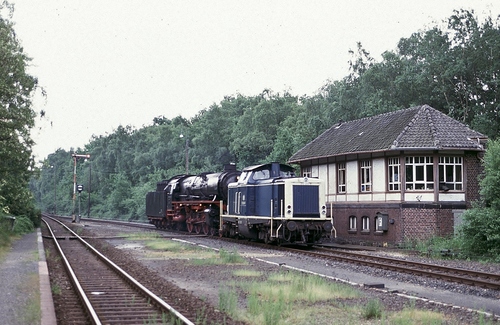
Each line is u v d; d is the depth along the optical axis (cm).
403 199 2683
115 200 8612
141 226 5100
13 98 2666
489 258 2098
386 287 1462
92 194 10194
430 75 4575
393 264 1961
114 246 2752
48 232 3850
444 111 4681
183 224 4291
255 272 1672
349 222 3061
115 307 1144
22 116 2661
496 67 4388
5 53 2561
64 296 1288
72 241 3106
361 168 2992
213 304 1195
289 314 1094
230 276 1622
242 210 2917
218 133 7481
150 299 1199
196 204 3803
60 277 1603
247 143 6238
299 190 2544
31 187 15988
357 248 2597
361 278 1625
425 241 2592
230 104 8250
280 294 1210
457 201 2697
